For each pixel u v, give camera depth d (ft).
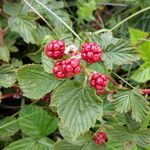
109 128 0.67
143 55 0.78
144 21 0.98
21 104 0.80
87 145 0.68
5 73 0.70
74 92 0.59
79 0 0.95
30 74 0.63
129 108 0.63
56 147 0.68
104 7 1.02
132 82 0.85
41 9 0.81
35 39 0.77
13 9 0.79
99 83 0.56
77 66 0.54
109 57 0.65
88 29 0.96
